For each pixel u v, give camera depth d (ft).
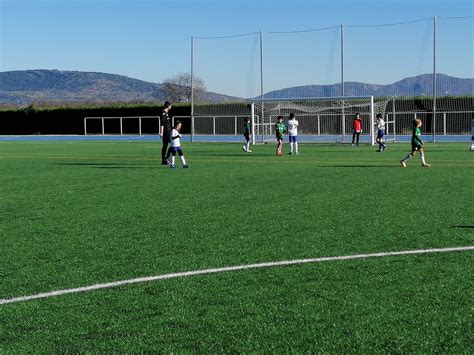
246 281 22.02
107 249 27.43
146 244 28.37
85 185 53.67
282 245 27.76
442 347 15.92
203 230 31.65
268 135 157.07
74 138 184.44
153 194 46.73
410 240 28.48
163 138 76.38
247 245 27.89
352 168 69.51
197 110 183.62
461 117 156.25
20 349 16.15
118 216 36.45
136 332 17.21
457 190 47.60
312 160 83.41
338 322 17.75
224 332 17.12
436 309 18.69
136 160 86.28
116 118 197.98
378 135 106.22
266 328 17.38
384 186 50.72
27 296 20.52
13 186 53.36
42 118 219.61
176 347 16.15
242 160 84.28
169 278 22.50
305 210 37.93
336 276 22.47
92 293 20.81
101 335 17.03
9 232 31.60
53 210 39.04
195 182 55.36
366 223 33.14
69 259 25.57
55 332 17.29
